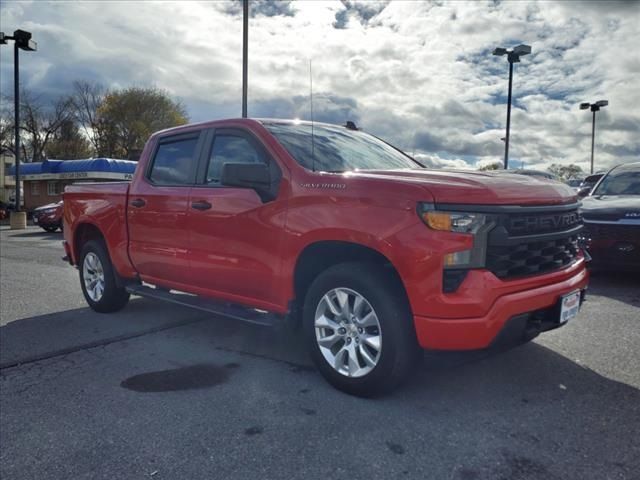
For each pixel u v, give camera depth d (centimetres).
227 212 406
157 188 483
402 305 315
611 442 276
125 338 484
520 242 310
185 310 597
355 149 442
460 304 290
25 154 5775
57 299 671
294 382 367
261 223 381
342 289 340
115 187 538
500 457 262
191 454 271
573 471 249
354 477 247
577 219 373
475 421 301
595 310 544
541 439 280
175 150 483
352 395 340
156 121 5388
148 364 411
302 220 353
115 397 346
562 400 329
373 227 313
